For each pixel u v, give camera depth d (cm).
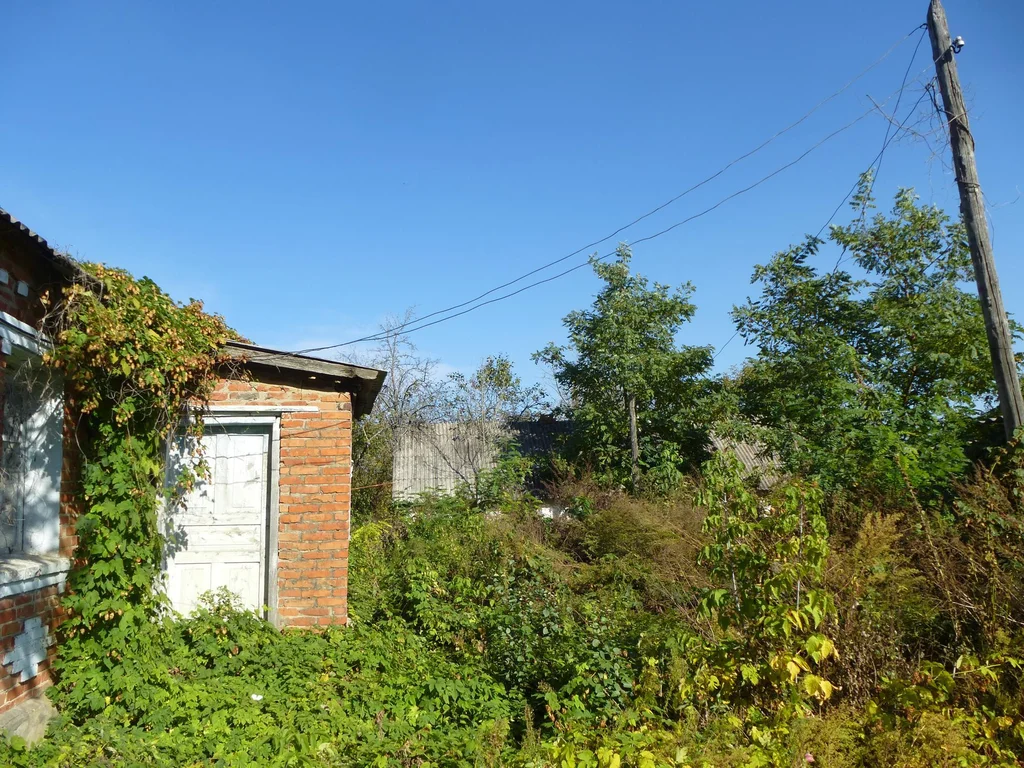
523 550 1137
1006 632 546
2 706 527
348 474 809
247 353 780
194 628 710
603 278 1939
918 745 426
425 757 541
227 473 806
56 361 598
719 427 1680
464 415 2289
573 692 638
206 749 530
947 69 823
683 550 1120
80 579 624
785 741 432
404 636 812
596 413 1872
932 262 1528
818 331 1462
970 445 990
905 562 620
